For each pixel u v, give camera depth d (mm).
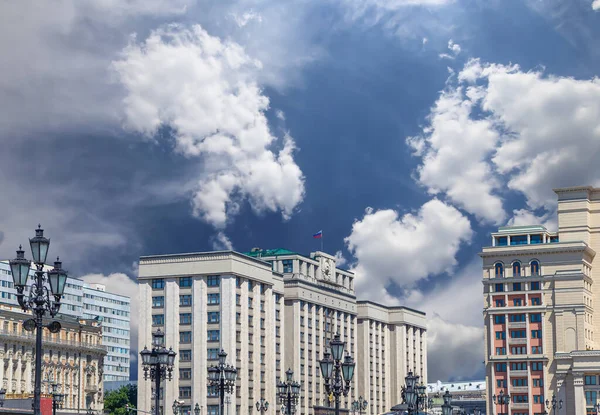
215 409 196500
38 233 50688
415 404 124062
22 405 153750
